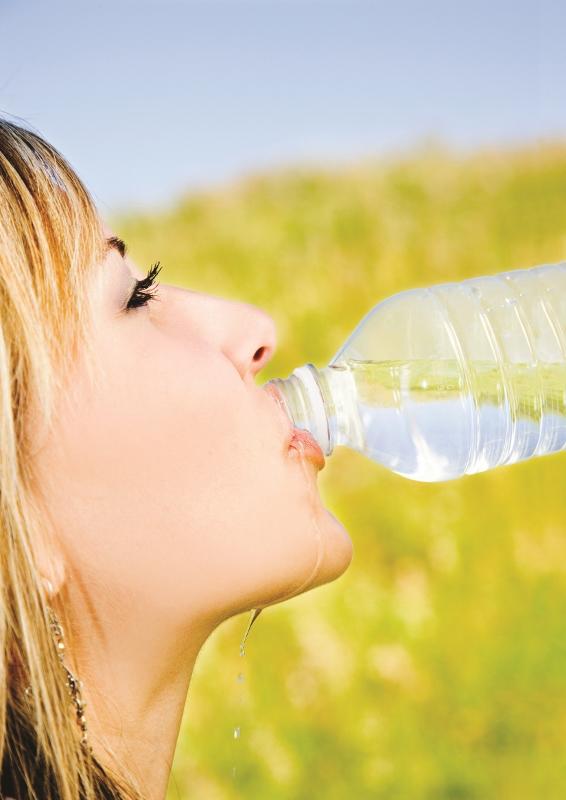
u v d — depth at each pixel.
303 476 1.61
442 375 2.22
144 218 6.85
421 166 6.57
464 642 3.53
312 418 1.87
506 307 2.33
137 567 1.50
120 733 1.57
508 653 3.49
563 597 3.60
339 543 1.64
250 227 6.12
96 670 1.55
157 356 1.52
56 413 1.44
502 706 3.39
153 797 1.62
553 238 5.54
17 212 1.45
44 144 1.56
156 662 1.58
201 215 6.66
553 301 2.37
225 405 1.55
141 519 1.48
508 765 3.27
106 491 1.46
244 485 1.54
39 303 1.43
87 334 1.47
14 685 1.51
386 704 3.42
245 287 5.44
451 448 2.23
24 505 1.42
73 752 1.45
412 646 3.52
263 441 1.58
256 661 3.55
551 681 3.43
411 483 4.02
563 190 5.84
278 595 1.62
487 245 5.48
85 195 1.55
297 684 3.50
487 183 6.03
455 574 3.71
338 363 2.17
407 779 3.26
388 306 2.28
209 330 1.65
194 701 3.49
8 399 1.39
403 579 3.73
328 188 6.67
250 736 3.40
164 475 1.49
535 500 3.88
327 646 3.53
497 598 3.62
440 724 3.39
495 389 2.27
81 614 1.52
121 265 1.55
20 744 1.48
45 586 1.46
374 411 2.13
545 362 2.32
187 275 5.82
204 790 3.31
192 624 1.57
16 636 1.47
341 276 5.27
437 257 5.40
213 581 1.53
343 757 3.34
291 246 5.79
